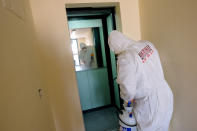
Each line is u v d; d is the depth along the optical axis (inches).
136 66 42.8
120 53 48.1
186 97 44.9
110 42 49.1
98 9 68.5
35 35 49.9
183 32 41.6
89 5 61.8
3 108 17.8
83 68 100.4
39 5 52.5
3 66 19.4
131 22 65.2
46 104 50.1
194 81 40.6
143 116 46.6
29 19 44.3
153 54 46.4
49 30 54.6
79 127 64.0
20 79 26.1
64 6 55.4
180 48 43.7
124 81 43.3
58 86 58.4
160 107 43.8
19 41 29.4
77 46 97.0
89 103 102.4
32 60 39.0
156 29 54.1
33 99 33.3
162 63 53.4
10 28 24.9
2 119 17.2
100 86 103.0
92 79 100.5
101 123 84.4
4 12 22.8
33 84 35.6
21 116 23.8
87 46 99.4
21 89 25.8
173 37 45.9
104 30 94.0
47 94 55.5
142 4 61.6
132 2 64.1
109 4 63.8
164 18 48.8
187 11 39.2
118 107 97.0
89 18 89.7
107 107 106.2
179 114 49.6
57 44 56.0
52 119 57.1
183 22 41.1
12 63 23.2
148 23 58.9
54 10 54.3
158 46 54.4
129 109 52.0
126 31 65.2
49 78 56.9
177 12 42.8
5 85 19.2
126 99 46.8
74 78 59.7
